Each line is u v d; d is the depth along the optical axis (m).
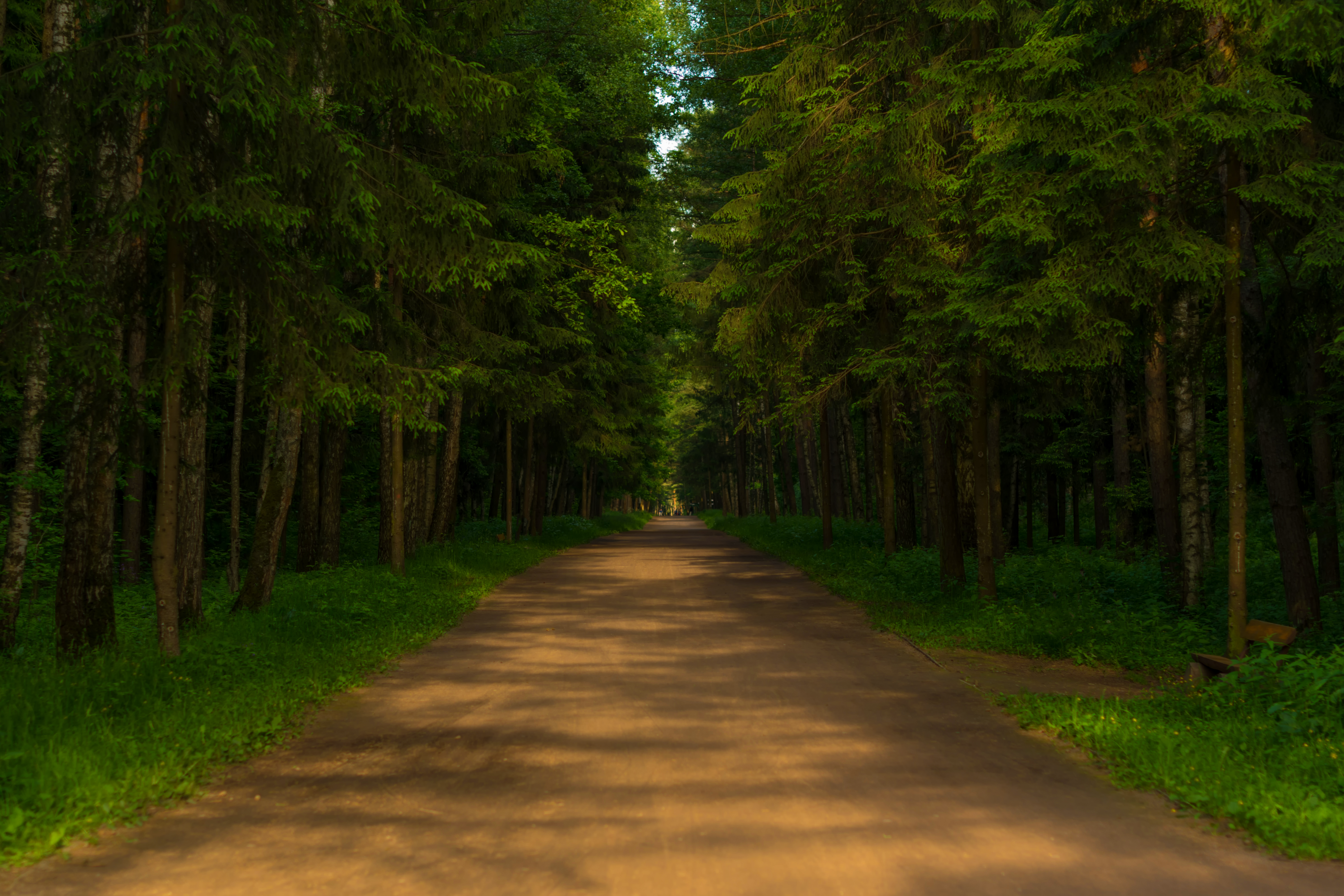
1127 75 8.91
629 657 10.92
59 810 5.20
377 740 7.18
